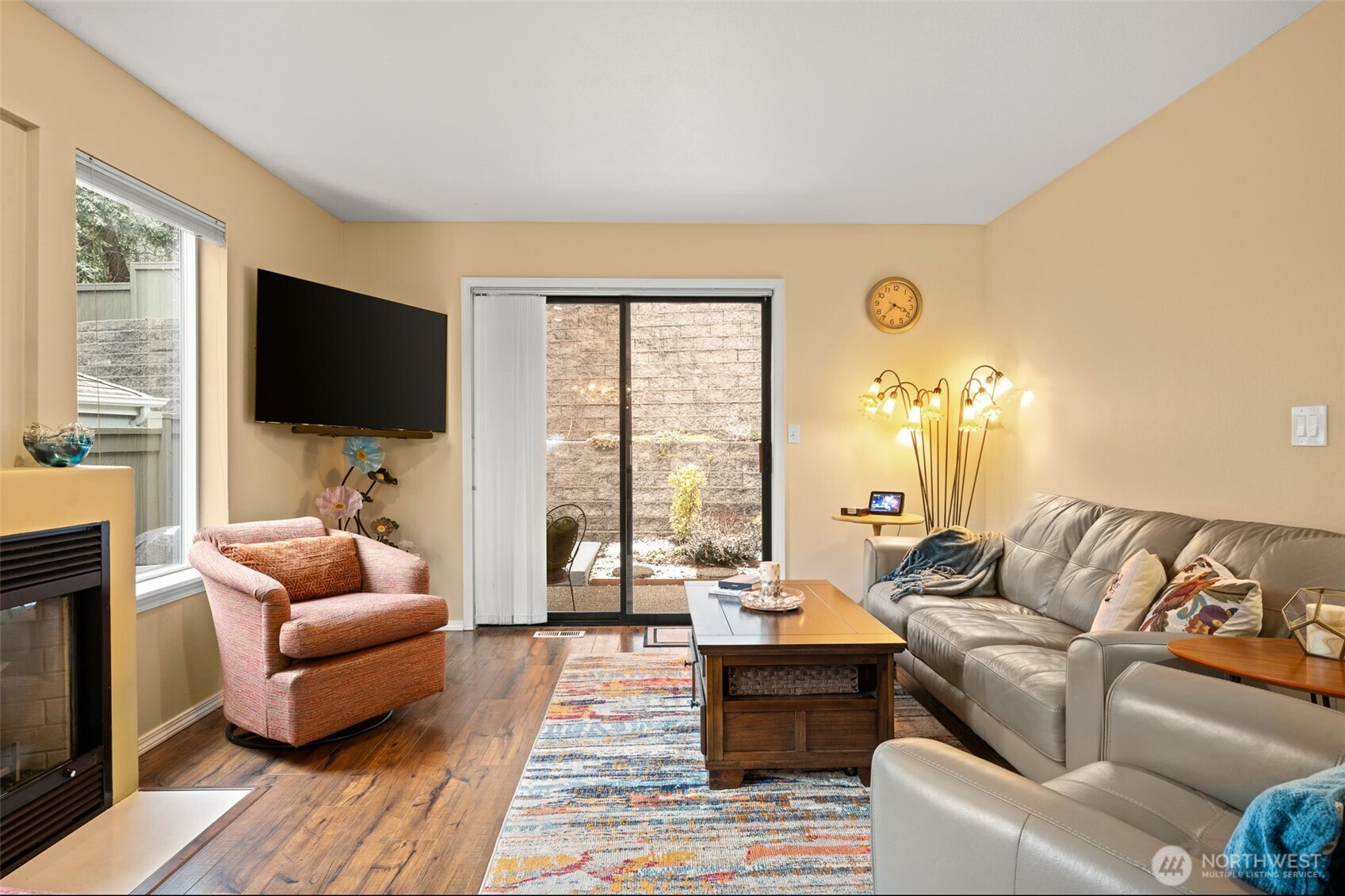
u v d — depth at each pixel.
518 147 3.52
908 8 2.41
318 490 4.34
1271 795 0.99
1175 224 3.04
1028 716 2.23
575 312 4.88
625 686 3.53
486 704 3.28
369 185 4.02
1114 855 0.98
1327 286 2.35
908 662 3.37
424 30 2.54
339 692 2.79
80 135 2.57
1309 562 2.13
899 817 1.30
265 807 2.35
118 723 2.41
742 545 4.92
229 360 3.43
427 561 4.68
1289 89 2.49
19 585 2.07
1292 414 2.49
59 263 2.47
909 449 4.75
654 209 4.44
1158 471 3.16
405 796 2.42
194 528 3.36
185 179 3.14
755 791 2.46
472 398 4.73
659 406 4.91
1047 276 4.01
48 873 2.00
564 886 1.93
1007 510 4.47
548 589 4.88
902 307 4.71
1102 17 2.46
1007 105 3.09
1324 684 1.58
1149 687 1.63
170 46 2.62
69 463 2.34
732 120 3.23
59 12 2.40
